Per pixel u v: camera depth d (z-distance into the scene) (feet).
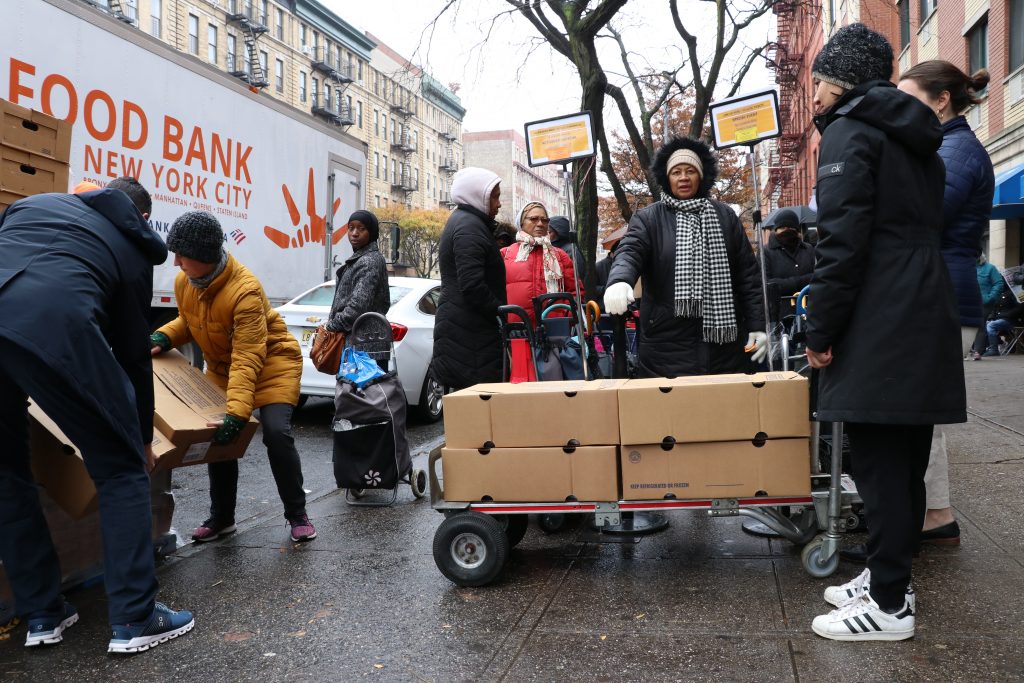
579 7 39.19
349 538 14.90
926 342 9.07
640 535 14.25
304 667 9.50
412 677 9.09
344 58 211.82
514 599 11.29
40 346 9.33
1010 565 11.44
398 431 17.44
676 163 13.88
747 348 13.51
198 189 30.60
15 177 11.80
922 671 8.52
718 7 49.11
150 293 10.89
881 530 9.27
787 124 107.34
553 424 11.76
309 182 38.55
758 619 10.11
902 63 73.20
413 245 220.02
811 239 31.78
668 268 13.70
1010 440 19.47
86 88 25.22
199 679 9.33
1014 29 51.83
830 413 9.32
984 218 12.57
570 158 15.14
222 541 14.96
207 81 30.94
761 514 11.65
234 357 13.69
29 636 10.32
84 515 11.28
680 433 11.43
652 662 9.11
